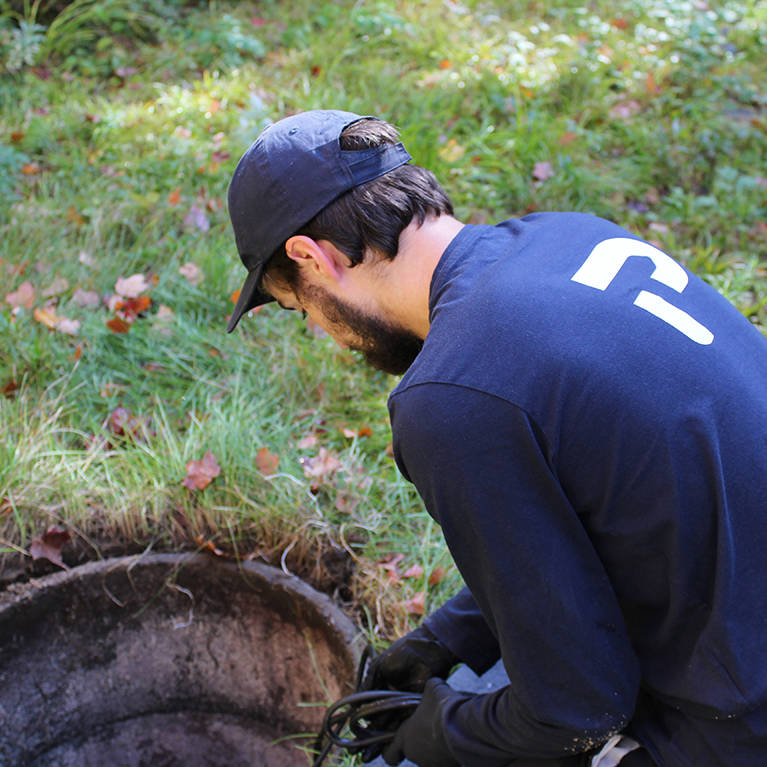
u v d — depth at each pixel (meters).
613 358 1.01
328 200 1.13
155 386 2.61
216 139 3.68
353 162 1.14
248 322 2.85
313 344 2.75
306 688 2.28
